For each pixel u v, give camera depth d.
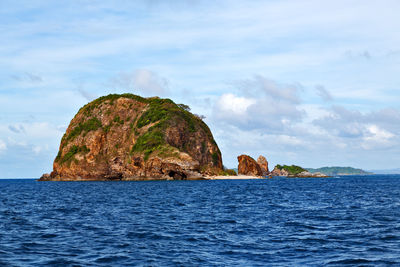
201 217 32.56
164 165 141.62
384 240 21.53
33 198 60.69
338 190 78.50
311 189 83.12
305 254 18.33
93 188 93.50
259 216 32.94
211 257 17.91
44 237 23.20
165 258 17.73
